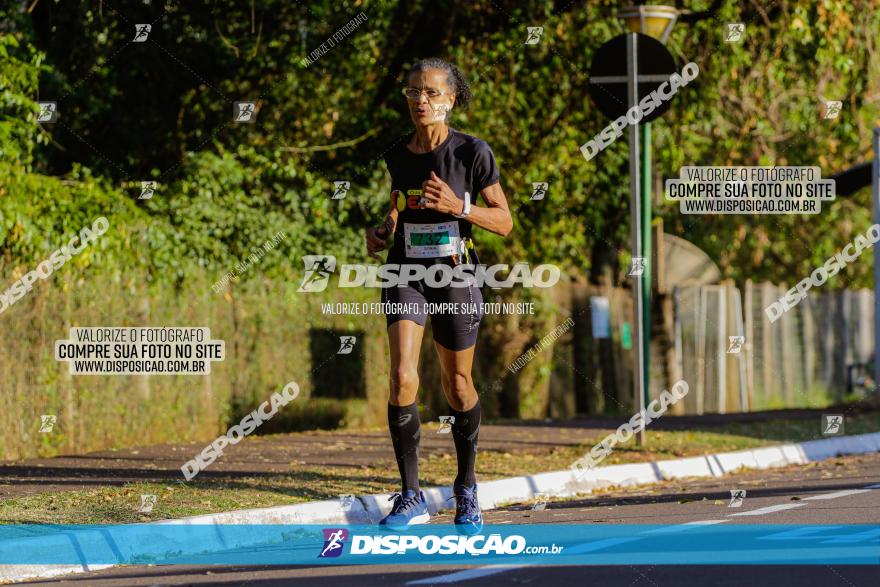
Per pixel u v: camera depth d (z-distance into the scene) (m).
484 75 27.09
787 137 32.44
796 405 38.03
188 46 25.44
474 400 12.17
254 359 22.36
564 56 27.38
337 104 26.53
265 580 10.08
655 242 33.53
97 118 25.34
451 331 11.84
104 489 14.45
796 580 9.50
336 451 18.94
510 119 27.56
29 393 18.14
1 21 22.31
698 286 34.44
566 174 28.06
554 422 25.42
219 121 25.81
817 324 39.44
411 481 12.26
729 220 38.19
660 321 33.44
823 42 26.56
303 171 24.50
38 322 18.31
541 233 28.25
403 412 12.04
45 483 14.98
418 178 11.76
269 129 26.09
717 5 27.38
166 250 20.69
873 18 28.47
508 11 26.97
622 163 29.23
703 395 34.41
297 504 13.66
